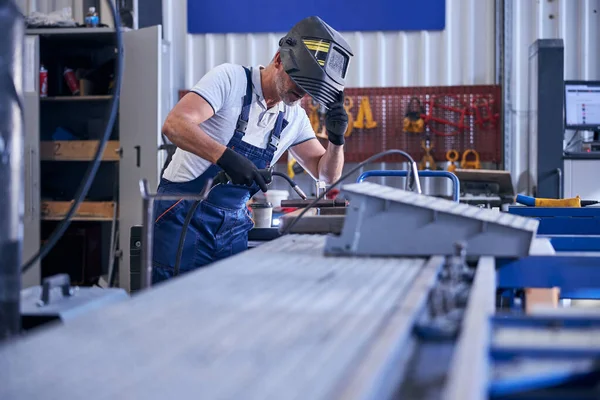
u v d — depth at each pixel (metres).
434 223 1.38
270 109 2.43
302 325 0.81
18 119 0.99
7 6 0.97
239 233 2.60
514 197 4.24
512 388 0.74
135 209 4.72
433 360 0.80
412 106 5.15
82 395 0.59
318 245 1.59
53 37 4.81
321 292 1.00
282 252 1.46
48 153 4.79
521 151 5.24
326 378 0.62
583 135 5.13
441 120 5.12
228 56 5.48
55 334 0.77
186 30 5.48
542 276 1.40
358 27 5.35
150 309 0.89
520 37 5.24
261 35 5.46
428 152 5.16
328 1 5.36
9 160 0.97
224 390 0.60
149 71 4.66
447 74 5.33
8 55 0.97
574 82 4.66
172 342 0.74
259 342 0.74
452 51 5.33
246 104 2.37
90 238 5.06
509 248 1.37
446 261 1.32
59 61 5.14
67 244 4.92
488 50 5.29
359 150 5.25
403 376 0.75
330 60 1.99
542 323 0.86
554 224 2.52
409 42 5.36
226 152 2.04
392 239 1.39
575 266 1.39
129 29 4.76
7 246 0.97
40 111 5.14
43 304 1.15
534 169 4.71
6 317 0.97
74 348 0.72
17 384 0.62
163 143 4.66
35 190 4.71
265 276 1.13
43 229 5.05
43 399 0.58
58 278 1.19
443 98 5.18
